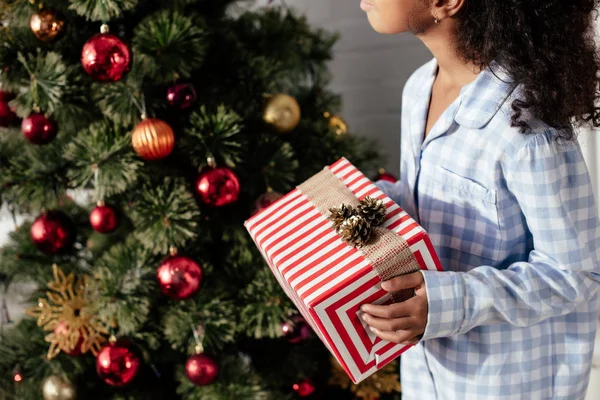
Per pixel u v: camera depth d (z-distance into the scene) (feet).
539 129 2.39
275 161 3.77
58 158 3.78
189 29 3.50
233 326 3.68
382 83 5.40
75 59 3.81
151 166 3.74
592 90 2.44
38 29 3.49
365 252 2.39
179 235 3.53
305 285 2.35
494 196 2.54
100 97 3.66
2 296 4.72
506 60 2.43
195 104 3.79
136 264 3.66
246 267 3.86
